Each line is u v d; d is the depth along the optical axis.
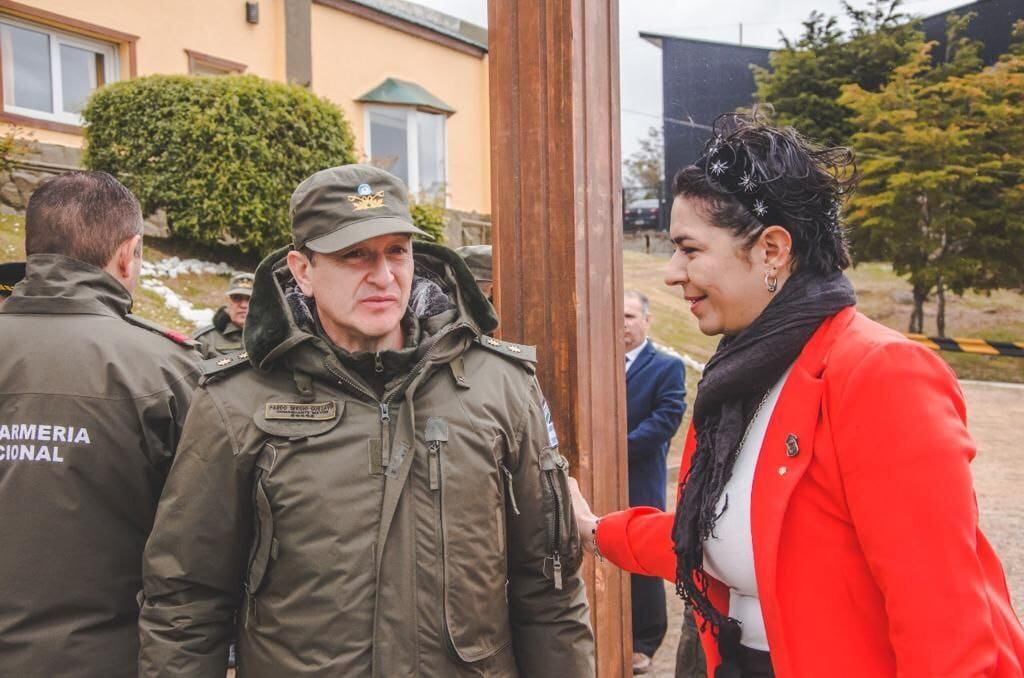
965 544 1.16
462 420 1.62
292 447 1.55
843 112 17.77
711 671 1.54
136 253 2.00
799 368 1.37
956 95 16.06
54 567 1.71
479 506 1.60
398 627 1.50
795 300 1.40
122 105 8.23
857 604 1.29
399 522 1.54
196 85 8.20
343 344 1.69
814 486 1.33
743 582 1.45
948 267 16.47
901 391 1.23
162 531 1.58
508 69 2.41
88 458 1.74
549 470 1.75
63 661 1.70
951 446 1.19
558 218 2.34
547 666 1.75
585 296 2.37
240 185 8.24
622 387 2.58
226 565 1.60
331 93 12.19
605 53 2.50
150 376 1.82
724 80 20.47
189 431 1.60
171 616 1.58
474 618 1.57
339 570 1.51
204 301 7.72
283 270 1.75
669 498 6.59
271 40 11.32
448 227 13.12
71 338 1.79
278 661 1.52
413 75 13.56
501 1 2.42
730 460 1.44
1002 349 15.13
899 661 1.17
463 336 1.70
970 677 1.10
